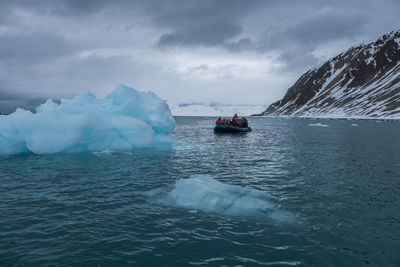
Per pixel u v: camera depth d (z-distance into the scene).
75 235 7.25
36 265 5.80
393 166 17.41
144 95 33.25
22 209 9.17
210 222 8.20
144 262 6.00
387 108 129.25
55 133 20.95
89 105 24.33
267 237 7.30
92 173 14.71
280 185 12.73
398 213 9.16
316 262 6.11
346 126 71.44
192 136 40.47
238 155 21.97
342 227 8.00
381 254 6.49
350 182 13.27
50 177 13.73
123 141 23.58
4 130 20.39
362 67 189.50
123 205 9.66
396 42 186.00
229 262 6.05
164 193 11.12
